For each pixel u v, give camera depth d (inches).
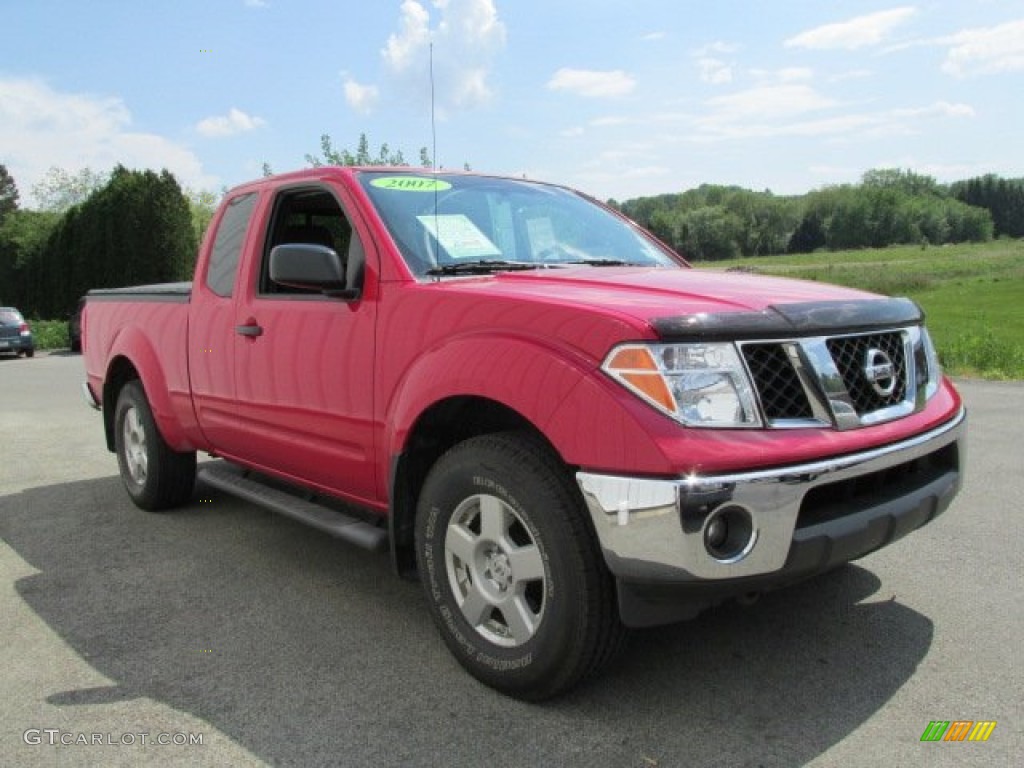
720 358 98.2
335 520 144.6
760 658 122.1
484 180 165.8
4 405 441.7
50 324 1188.5
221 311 168.6
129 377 220.5
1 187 3710.6
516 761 98.3
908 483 113.5
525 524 106.8
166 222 1244.5
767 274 145.7
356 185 143.9
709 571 93.7
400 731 105.8
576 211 172.1
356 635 135.3
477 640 115.7
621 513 95.3
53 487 243.1
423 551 122.1
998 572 153.9
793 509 96.3
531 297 110.9
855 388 107.7
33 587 160.9
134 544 185.6
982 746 98.7
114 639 136.1
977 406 347.3
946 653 122.4
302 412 146.6
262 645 132.3
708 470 93.0
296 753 101.7
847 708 108.0
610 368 98.6
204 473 188.7
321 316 141.0
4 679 123.1
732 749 99.4
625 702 110.7
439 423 124.5
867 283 2445.9
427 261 134.2
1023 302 1642.5
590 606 102.2
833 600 142.6
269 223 161.8
